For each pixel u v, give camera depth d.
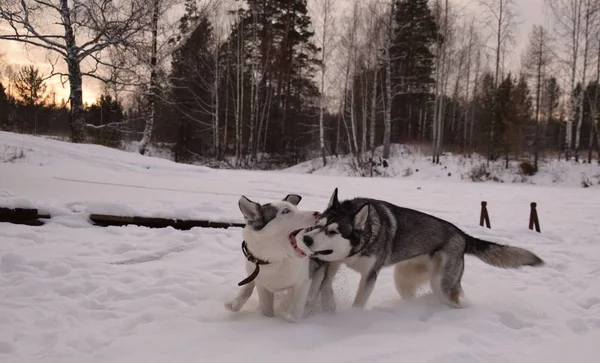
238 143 35.34
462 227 9.96
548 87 40.16
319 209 10.72
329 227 4.73
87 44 19.77
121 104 38.41
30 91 35.94
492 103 33.66
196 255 6.79
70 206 8.30
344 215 4.90
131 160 17.33
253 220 4.32
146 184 12.30
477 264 7.41
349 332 4.34
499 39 36.53
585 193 19.00
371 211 5.15
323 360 3.55
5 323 4.04
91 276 5.43
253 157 36.34
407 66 39.69
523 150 33.22
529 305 5.25
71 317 4.28
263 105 39.78
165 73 23.84
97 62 20.03
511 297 5.61
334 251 4.79
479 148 34.69
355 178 25.16
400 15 38.16
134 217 8.12
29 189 9.65
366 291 5.11
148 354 3.56
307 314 4.81
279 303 5.09
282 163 39.12
